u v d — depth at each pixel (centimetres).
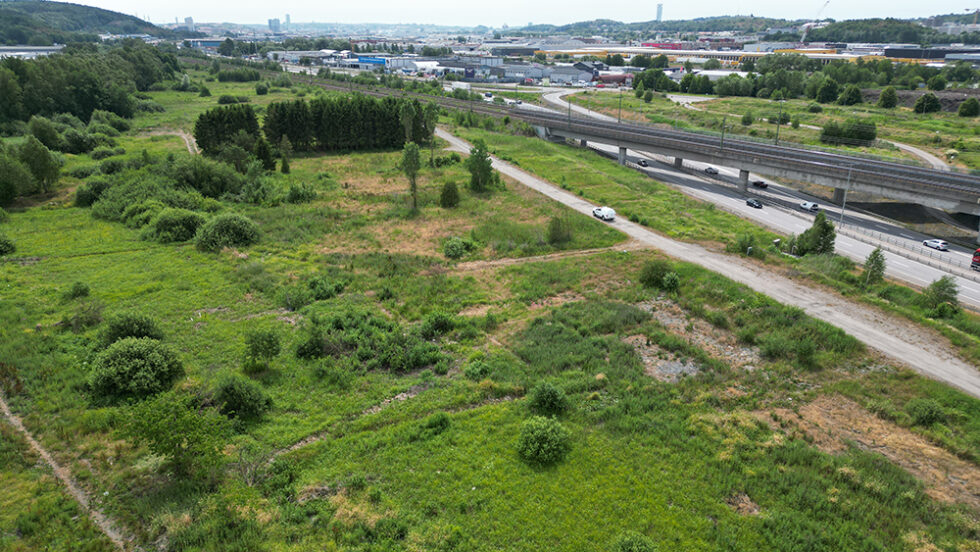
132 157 8100
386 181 7969
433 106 9031
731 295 4481
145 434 2344
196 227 5666
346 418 2856
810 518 2289
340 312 4000
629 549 2031
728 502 2362
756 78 17050
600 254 5397
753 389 3262
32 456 2509
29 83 10756
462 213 6581
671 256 5341
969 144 10162
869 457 2662
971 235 6756
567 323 4031
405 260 5162
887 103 13875
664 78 18362
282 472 2452
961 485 2539
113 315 3700
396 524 2166
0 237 5041
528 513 2255
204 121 8906
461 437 2706
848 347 3709
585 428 2812
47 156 6894
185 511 2195
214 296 4275
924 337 3875
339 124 9750
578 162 9619
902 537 2181
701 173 9725
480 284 4741
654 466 2548
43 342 3481
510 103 16025
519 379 3259
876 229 6831
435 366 3416
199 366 3281
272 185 7406
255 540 2077
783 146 9612
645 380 3281
